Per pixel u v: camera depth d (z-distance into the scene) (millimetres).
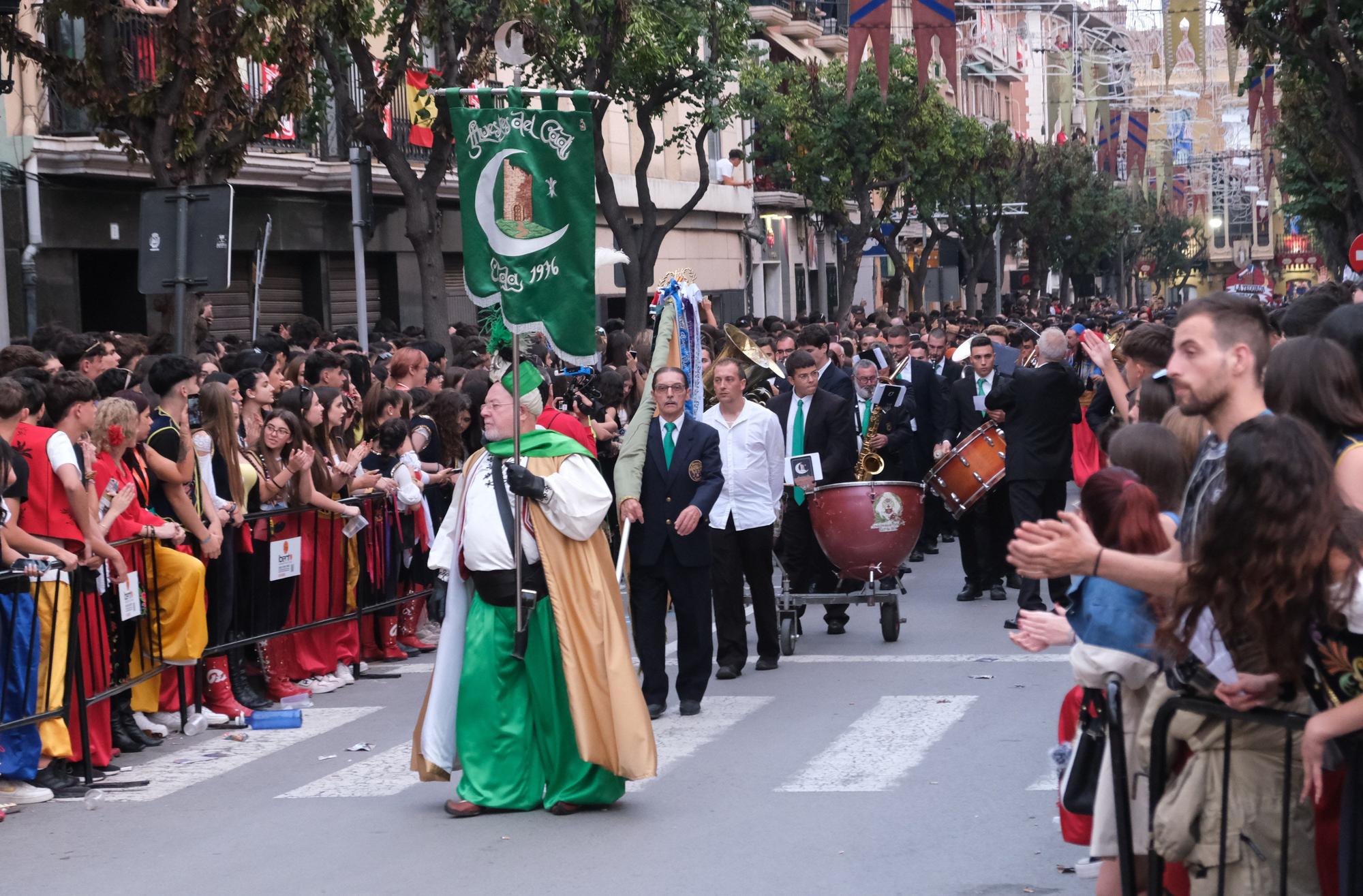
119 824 7609
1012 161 53094
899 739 8711
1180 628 4230
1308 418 4352
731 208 43375
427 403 12859
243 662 10227
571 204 7773
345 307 28047
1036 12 77062
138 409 9188
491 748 7543
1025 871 6340
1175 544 4578
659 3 23422
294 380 12281
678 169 40625
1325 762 4059
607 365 14781
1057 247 63875
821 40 50656
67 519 8406
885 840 6828
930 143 39062
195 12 15523
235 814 7711
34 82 20406
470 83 19641
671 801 7613
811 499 11711
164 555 9234
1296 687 4176
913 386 16375
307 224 26438
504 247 7734
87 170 20906
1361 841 4070
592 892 6266
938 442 16016
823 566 12297
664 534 9531
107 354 11164
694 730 9164
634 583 9641
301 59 16578
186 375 9359
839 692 10102
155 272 11602
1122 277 79188
